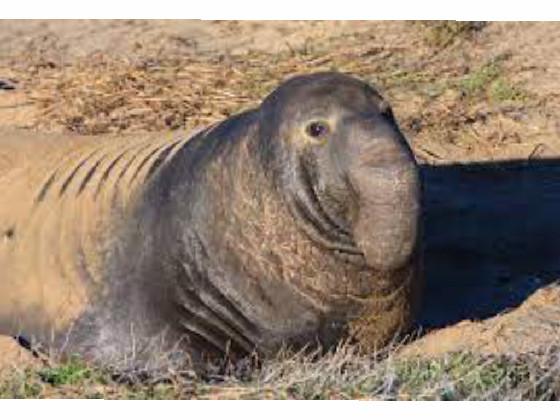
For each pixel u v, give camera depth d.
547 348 22.56
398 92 33.84
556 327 23.97
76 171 26.53
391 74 34.72
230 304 23.06
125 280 24.20
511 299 25.81
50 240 25.66
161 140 26.66
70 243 25.34
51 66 35.94
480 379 21.39
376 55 35.69
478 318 24.97
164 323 23.55
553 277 26.70
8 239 26.08
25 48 37.06
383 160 21.83
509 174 30.62
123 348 23.88
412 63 35.19
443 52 35.59
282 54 36.03
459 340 23.66
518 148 31.64
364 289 22.67
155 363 23.22
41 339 24.52
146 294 23.81
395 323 23.12
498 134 32.12
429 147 31.66
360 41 36.31
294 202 22.50
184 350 23.33
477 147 31.70
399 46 35.97
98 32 37.78
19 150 27.50
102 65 35.78
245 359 23.16
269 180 22.67
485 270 27.06
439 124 32.53
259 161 22.77
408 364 22.03
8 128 31.52
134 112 33.47
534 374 21.73
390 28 36.75
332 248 22.48
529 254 27.62
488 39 35.94
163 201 24.06
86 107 33.72
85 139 27.58
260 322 22.95
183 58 36.03
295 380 21.41
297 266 22.64
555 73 34.38
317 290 22.64
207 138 24.08
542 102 33.28
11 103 34.03
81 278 24.81
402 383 21.45
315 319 22.78
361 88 22.70
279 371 22.19
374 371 21.73
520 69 34.53
